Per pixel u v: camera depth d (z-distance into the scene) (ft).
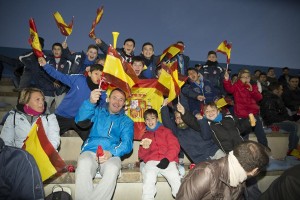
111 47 10.77
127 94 11.47
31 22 12.69
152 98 14.51
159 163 11.25
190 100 18.21
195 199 6.63
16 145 10.68
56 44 17.19
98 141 11.19
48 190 11.00
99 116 11.66
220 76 19.76
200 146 12.83
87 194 9.97
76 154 13.19
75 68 17.44
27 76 17.21
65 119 12.91
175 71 12.49
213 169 6.68
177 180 11.22
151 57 18.01
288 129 17.16
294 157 16.17
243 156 6.47
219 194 6.66
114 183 10.33
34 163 7.77
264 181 13.65
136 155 13.66
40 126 10.14
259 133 15.61
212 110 13.03
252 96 15.92
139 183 11.72
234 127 12.82
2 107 16.96
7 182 7.59
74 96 12.88
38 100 11.05
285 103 22.29
